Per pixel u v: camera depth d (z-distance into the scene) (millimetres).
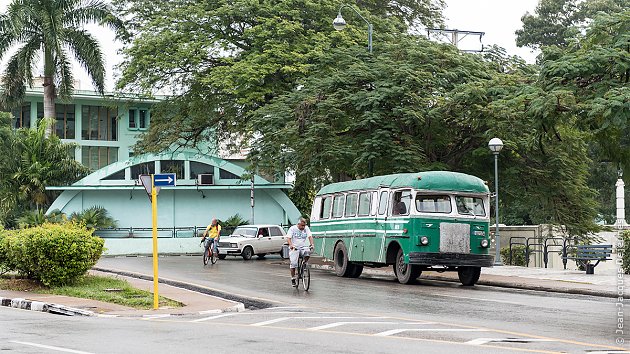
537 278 26719
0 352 12156
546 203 39250
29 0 52719
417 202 25859
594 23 24375
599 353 11742
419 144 36344
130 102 53312
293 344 12859
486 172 38875
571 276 27484
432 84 35656
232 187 53312
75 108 65188
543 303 19906
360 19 45531
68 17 53031
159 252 51312
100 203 52531
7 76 53438
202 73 46438
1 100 54250
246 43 46688
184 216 53906
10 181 53531
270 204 54688
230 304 20016
